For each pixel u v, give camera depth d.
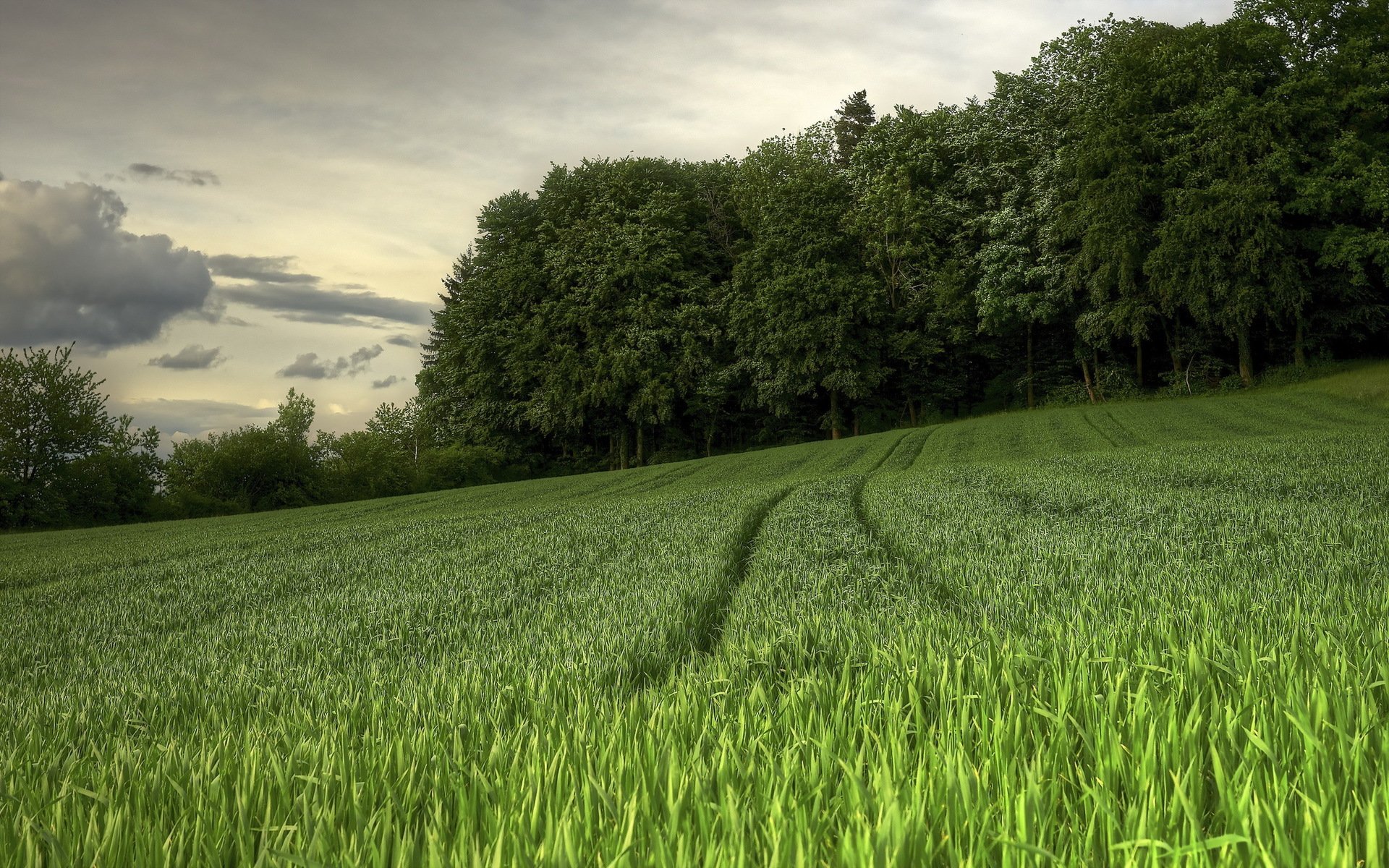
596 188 61.03
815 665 4.77
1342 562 7.23
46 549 27.12
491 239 64.44
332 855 2.11
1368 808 1.74
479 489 46.62
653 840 1.91
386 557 16.78
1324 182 42.12
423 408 66.38
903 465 38.62
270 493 51.06
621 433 61.78
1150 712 2.65
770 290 55.28
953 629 5.19
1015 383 57.62
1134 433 38.28
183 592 14.17
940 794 2.17
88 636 10.66
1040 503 16.25
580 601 9.19
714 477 42.78
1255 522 10.98
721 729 3.13
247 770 2.90
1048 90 52.44
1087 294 51.16
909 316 56.00
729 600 9.23
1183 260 44.09
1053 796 2.13
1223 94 43.69
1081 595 6.50
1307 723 2.27
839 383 54.66
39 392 43.94
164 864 2.14
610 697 4.53
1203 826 2.05
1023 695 3.12
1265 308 43.59
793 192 56.53
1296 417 36.72
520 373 59.12
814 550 11.83
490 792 2.50
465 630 8.28
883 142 56.81
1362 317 45.31
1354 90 43.31
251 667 7.27
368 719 4.39
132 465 46.72
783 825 1.99
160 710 5.67
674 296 59.44
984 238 55.22
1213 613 4.73
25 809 2.64
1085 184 47.25
